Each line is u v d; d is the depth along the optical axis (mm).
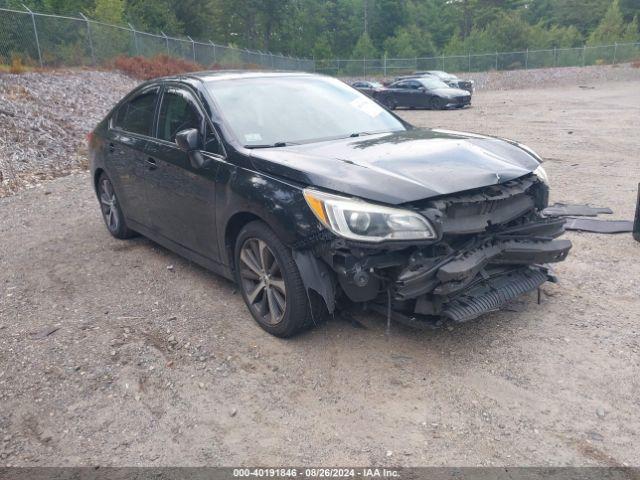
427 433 2955
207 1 50625
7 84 14453
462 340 3834
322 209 3344
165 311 4516
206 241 4504
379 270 3430
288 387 3414
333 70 54250
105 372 3656
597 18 76125
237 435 3027
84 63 22047
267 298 3975
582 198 7504
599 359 3555
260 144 4176
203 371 3631
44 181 9594
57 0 33094
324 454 2846
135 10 41875
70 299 4852
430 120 20219
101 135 6152
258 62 39125
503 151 4109
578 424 2975
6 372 3705
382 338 3895
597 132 14164
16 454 2959
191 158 4301
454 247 3520
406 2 83250
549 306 4289
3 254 6102
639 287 4586
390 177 3393
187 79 4926
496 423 3008
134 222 5805
